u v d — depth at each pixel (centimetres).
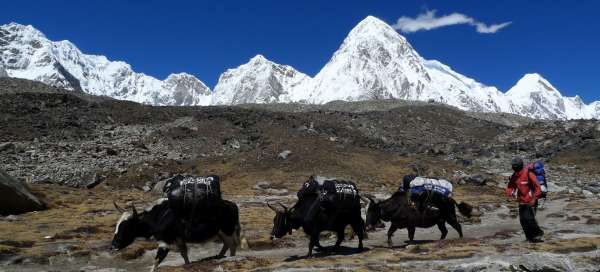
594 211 2461
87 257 1480
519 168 1455
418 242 1683
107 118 5819
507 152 6631
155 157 4638
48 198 2831
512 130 8206
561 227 1928
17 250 1497
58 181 3647
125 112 6153
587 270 1099
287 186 3731
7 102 5825
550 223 2109
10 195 2420
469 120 10106
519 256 1177
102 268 1398
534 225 1427
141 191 3659
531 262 1088
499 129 9438
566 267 1084
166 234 1263
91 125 5484
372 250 1485
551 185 4150
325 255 1459
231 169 4328
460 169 4816
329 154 4669
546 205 2997
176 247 1279
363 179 4106
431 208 1593
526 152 6556
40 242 1672
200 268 1223
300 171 4209
